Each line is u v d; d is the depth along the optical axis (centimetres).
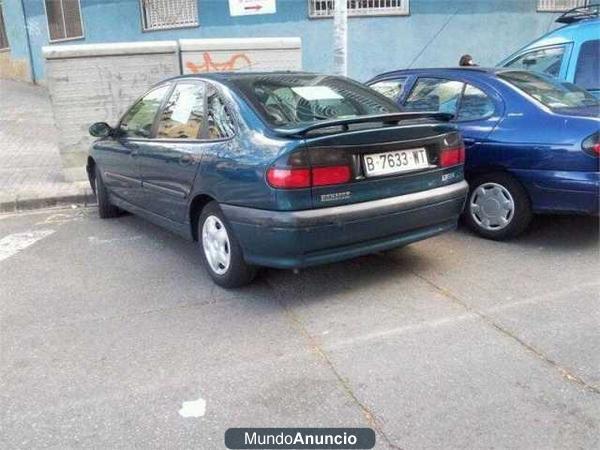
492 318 361
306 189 349
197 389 296
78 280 447
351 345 334
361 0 1196
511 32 1265
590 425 260
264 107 393
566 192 449
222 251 411
